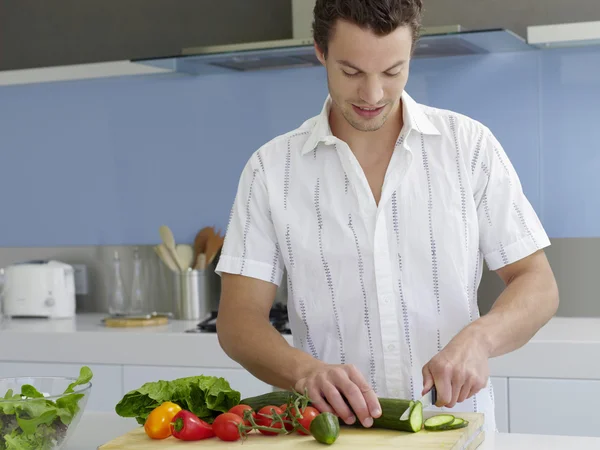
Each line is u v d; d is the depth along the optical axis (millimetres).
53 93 3695
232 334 1667
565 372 2641
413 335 1706
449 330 1703
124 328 3195
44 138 3723
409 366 1709
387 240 1691
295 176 1741
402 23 1453
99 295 3693
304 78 3387
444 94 3238
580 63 3102
